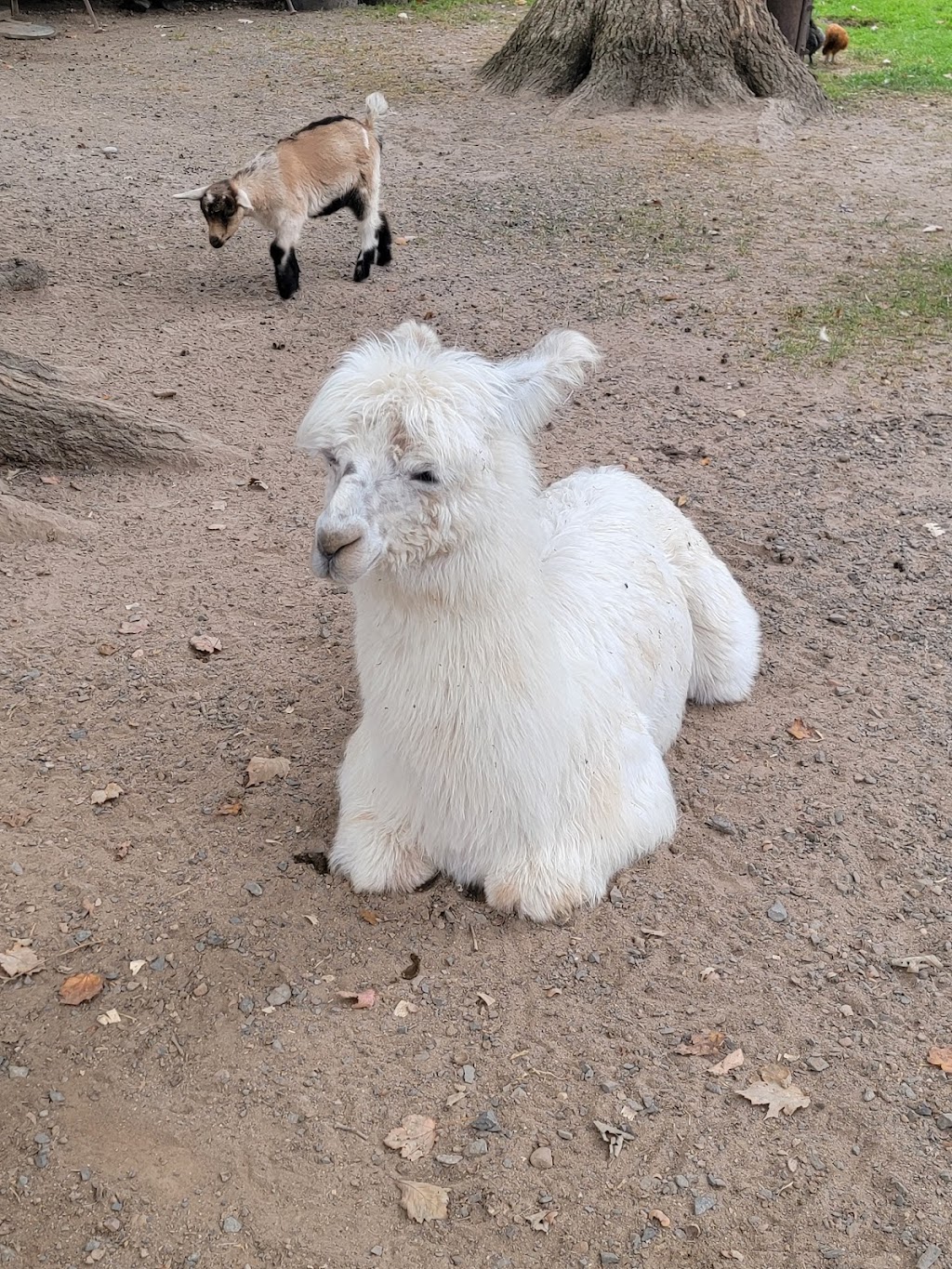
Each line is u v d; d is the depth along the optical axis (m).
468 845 1.50
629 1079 1.32
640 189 5.10
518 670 1.33
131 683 2.00
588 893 1.53
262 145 5.65
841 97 6.92
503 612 1.30
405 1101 1.29
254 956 1.47
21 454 2.72
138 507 2.62
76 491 2.68
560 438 2.97
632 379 3.31
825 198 4.99
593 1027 1.38
